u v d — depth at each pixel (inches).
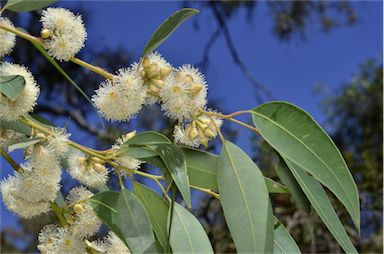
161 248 19.4
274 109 18.8
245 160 18.7
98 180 20.5
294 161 18.4
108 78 19.3
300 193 19.7
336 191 18.0
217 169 18.7
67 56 19.4
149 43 18.9
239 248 17.6
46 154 19.5
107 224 20.1
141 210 19.4
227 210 18.1
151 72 19.0
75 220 20.0
